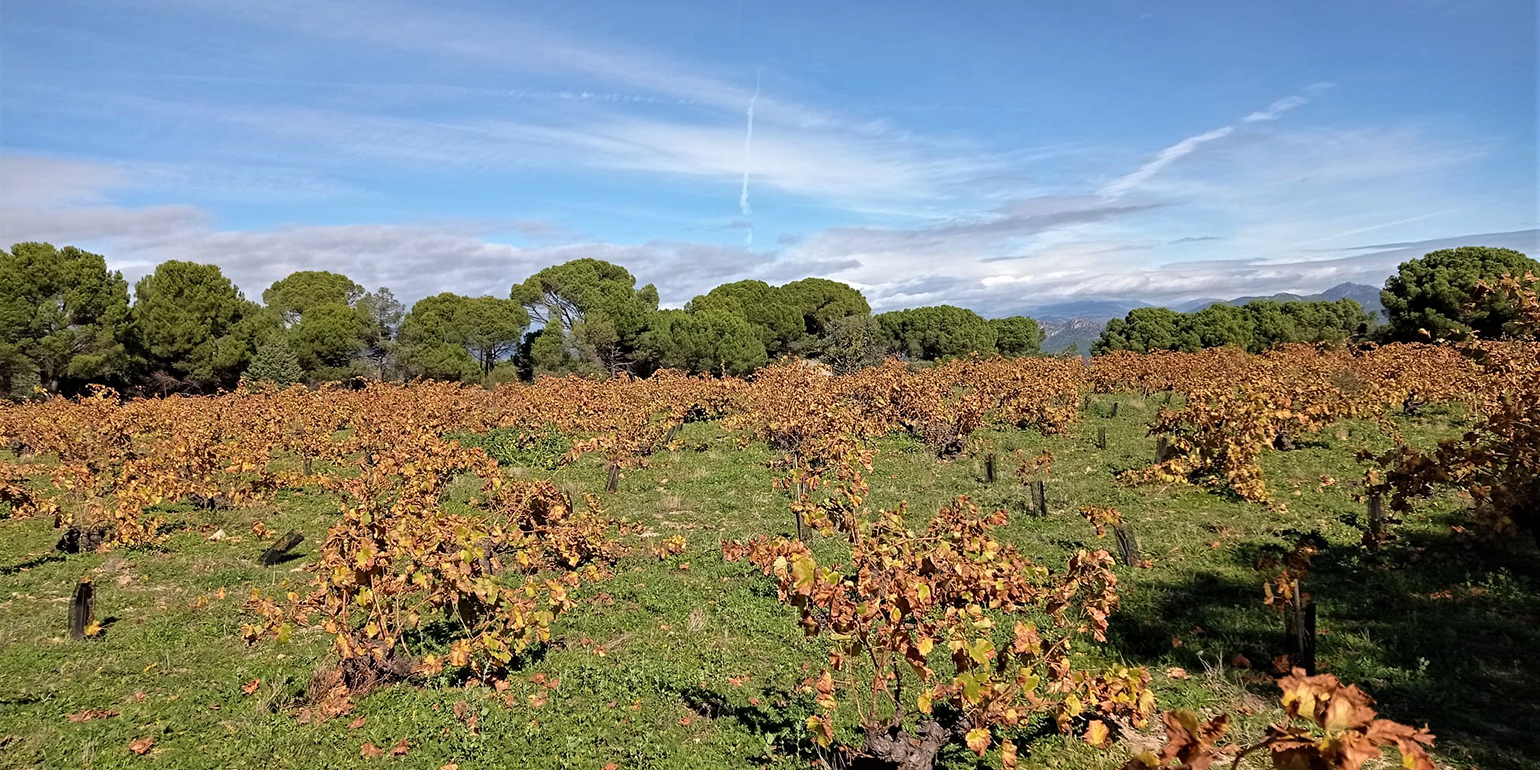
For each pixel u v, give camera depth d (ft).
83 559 47.42
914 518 51.26
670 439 88.17
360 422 81.82
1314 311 216.95
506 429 98.53
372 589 28.43
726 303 242.17
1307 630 27.89
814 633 20.65
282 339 167.43
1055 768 22.44
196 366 158.61
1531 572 34.04
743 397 107.96
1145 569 39.86
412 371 187.83
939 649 29.30
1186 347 212.84
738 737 24.31
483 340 208.64
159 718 26.45
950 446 76.13
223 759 23.40
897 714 21.09
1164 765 10.57
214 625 36.40
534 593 30.71
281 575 44.34
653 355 200.75
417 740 24.70
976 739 18.81
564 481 69.26
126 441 76.84
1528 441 22.22
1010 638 30.37
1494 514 23.17
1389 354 100.89
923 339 248.32
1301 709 9.50
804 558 19.81
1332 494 51.03
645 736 24.56
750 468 72.18
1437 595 33.06
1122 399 108.47
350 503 60.08
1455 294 155.43
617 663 30.66
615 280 260.42
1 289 136.46
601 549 44.73
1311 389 66.64
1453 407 79.66
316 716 26.53
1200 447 52.70
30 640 34.37
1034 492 50.93
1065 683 20.07
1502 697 24.99
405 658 30.37
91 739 24.47
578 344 200.13
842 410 75.31
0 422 87.66
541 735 24.77
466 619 29.76
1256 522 46.14
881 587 19.45
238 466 62.03
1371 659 27.84
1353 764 8.89
